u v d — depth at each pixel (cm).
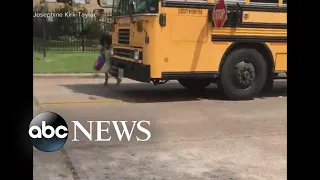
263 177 421
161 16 763
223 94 877
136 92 958
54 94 909
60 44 1584
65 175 421
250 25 836
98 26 1570
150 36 770
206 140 553
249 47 855
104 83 1071
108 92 952
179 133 587
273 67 876
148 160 471
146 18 775
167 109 754
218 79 840
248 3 829
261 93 974
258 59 860
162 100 850
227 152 502
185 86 988
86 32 1598
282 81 1242
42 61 1391
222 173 432
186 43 790
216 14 797
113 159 474
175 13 775
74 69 1304
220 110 752
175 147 521
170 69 784
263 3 841
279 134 584
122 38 880
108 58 1037
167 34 774
